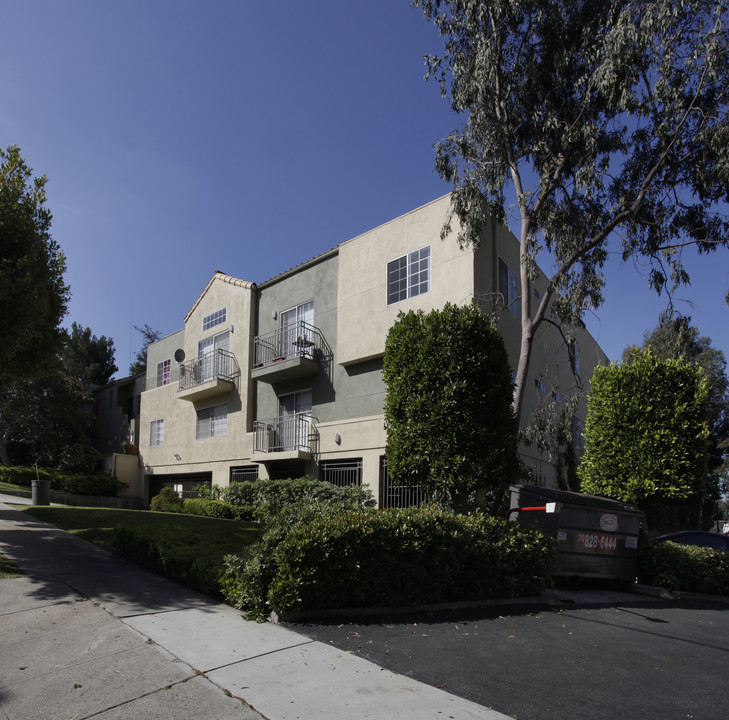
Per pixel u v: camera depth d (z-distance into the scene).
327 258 18.45
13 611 6.31
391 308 15.88
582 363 25.66
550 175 11.86
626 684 4.88
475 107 11.94
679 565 10.57
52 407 27.52
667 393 12.34
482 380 9.23
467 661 5.26
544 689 4.66
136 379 31.53
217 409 22.22
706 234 11.02
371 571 6.81
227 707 4.11
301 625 6.11
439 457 8.84
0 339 9.70
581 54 11.05
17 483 24.23
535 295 19.20
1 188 10.28
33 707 4.15
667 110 10.28
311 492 15.25
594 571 10.11
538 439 11.81
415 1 11.88
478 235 12.39
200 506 18.84
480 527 8.19
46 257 10.68
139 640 5.44
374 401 16.16
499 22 11.29
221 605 6.79
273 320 20.17
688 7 9.62
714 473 27.92
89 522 12.70
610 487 12.38
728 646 6.50
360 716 4.00
